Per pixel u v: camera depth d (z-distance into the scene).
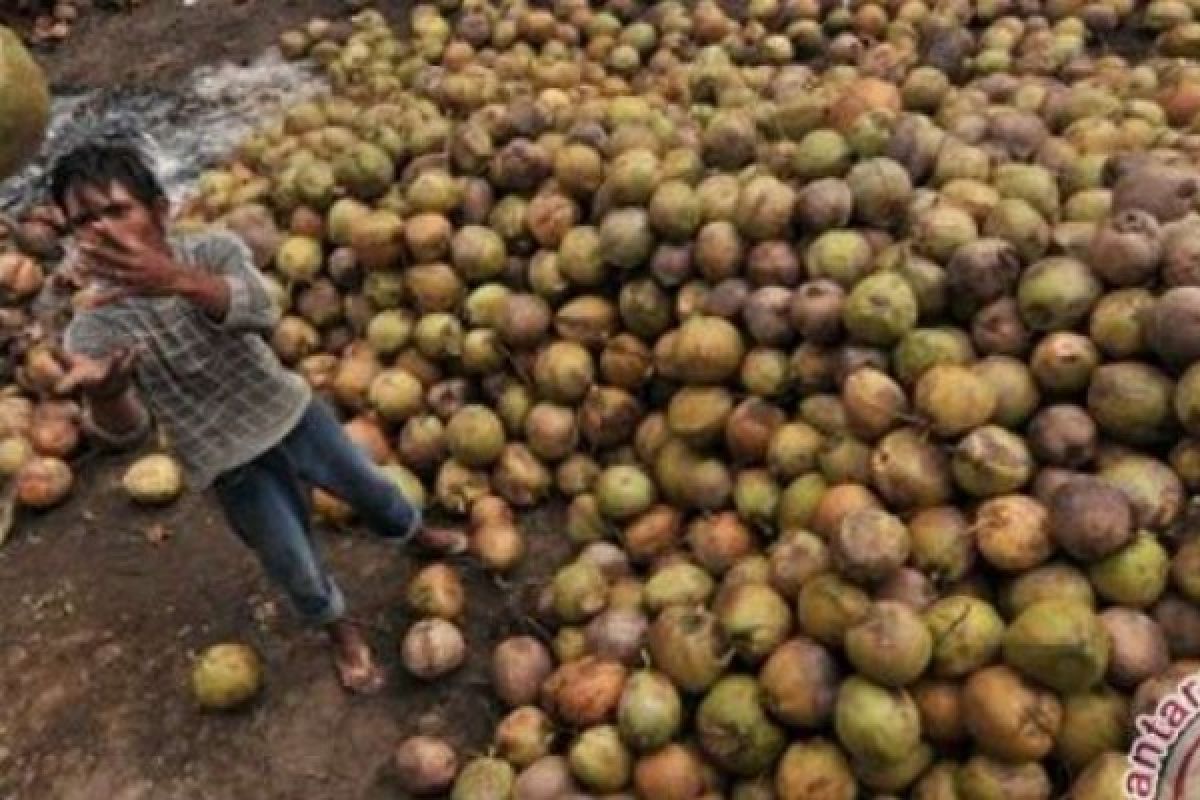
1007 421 4.84
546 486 6.10
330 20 10.52
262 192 7.49
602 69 8.91
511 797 4.76
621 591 5.38
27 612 6.10
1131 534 4.34
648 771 4.61
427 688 5.41
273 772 5.20
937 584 4.54
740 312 5.54
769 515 5.21
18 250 8.02
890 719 4.18
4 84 3.68
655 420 5.90
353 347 6.75
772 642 4.56
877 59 7.77
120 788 5.26
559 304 6.26
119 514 6.56
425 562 5.96
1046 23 8.56
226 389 4.46
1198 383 4.49
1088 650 4.04
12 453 6.70
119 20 11.01
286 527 4.81
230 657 5.39
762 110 6.58
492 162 6.59
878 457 4.76
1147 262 4.76
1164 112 6.97
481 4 9.67
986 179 5.80
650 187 5.95
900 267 5.17
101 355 4.25
